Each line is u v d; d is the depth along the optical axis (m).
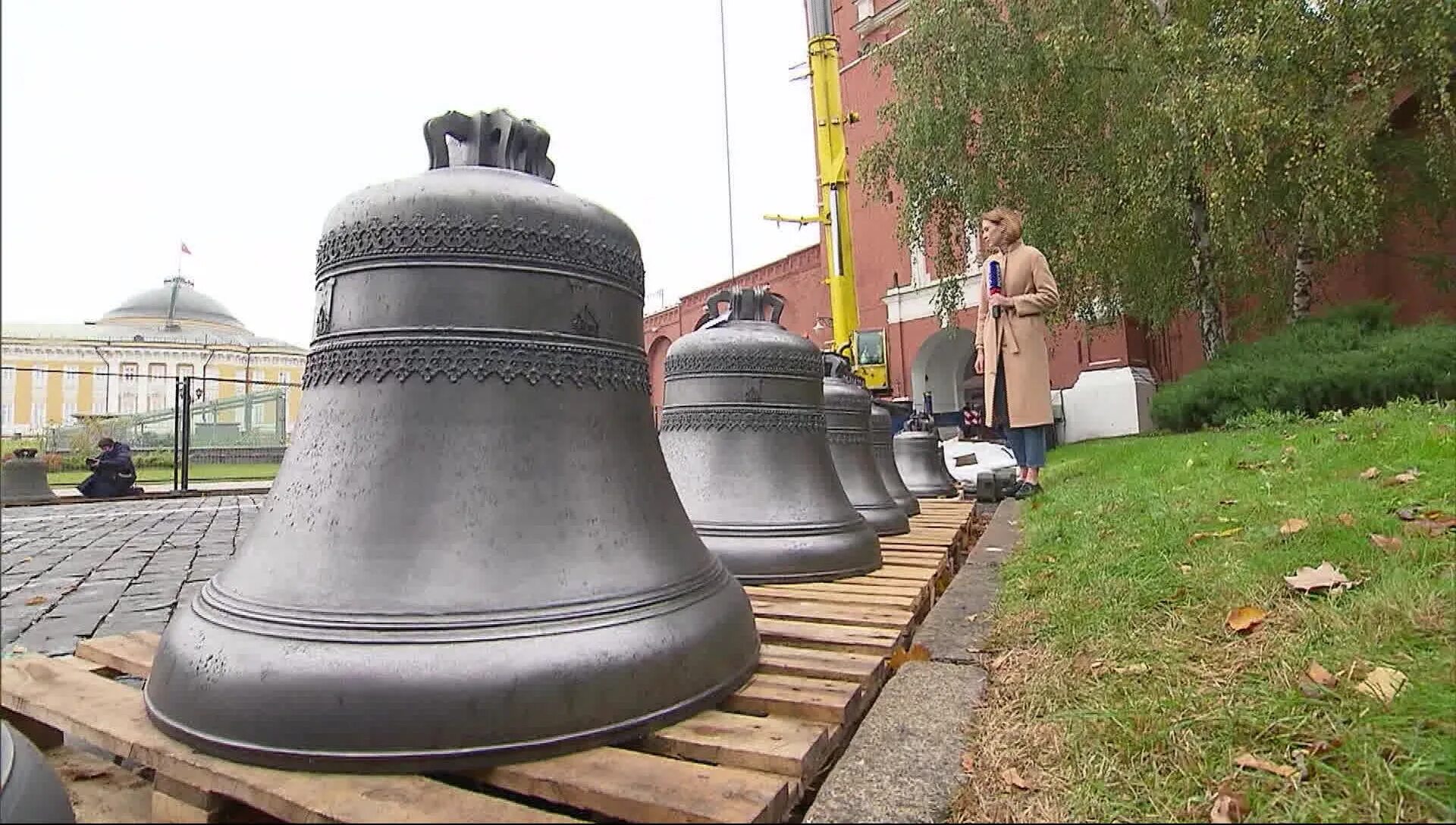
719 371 3.48
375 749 1.42
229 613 1.61
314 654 1.47
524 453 1.74
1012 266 5.53
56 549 6.14
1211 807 1.37
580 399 1.85
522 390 1.78
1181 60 9.08
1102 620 2.33
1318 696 1.65
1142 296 10.92
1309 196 8.80
